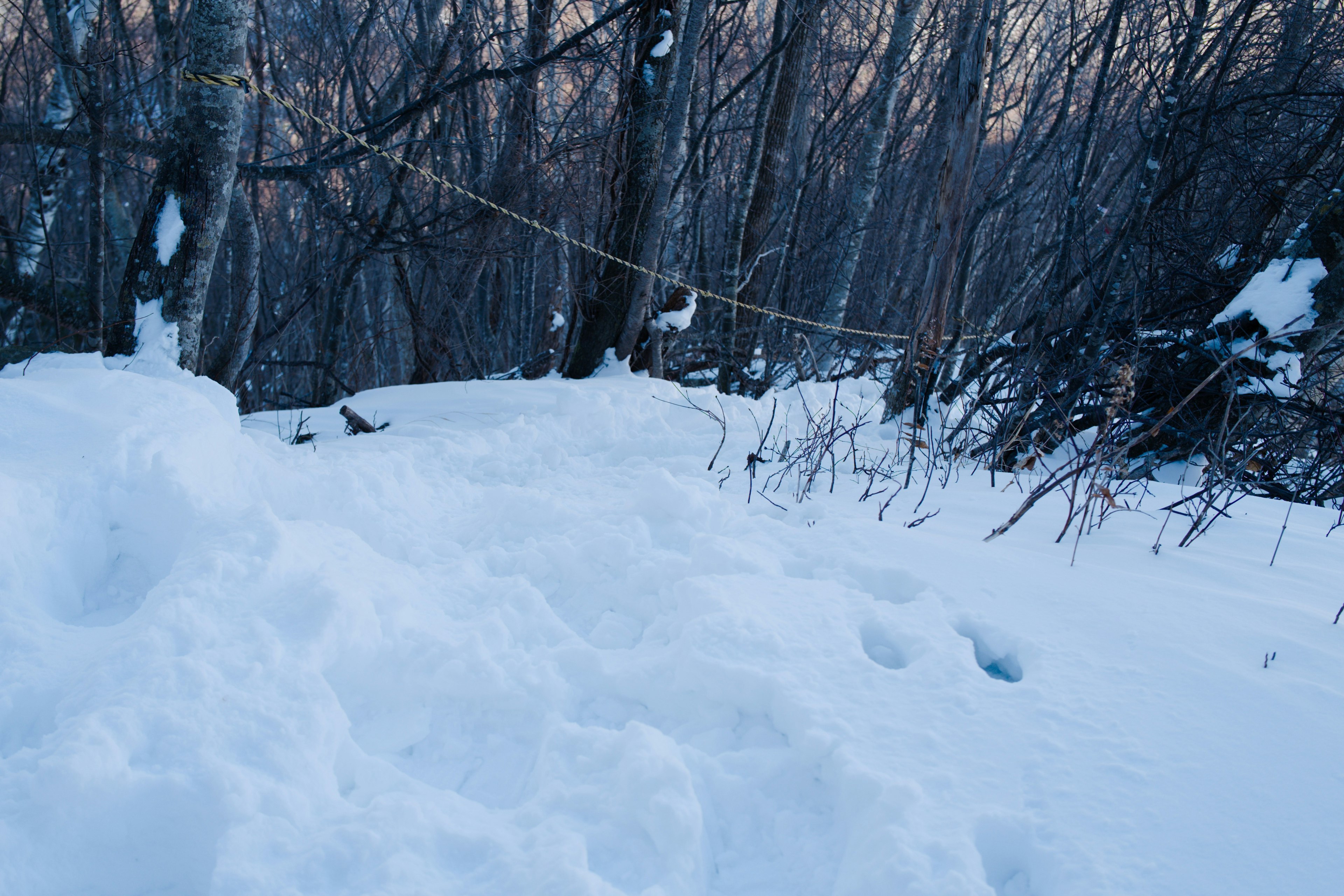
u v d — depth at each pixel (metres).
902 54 10.04
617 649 2.73
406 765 2.17
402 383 14.04
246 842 1.65
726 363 10.14
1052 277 7.94
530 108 9.15
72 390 3.29
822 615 2.60
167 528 2.87
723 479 4.48
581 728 2.14
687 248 14.21
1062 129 11.32
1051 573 2.93
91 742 1.74
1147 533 3.53
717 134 11.58
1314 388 5.80
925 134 15.31
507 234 9.52
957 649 2.38
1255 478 4.93
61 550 2.60
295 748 1.92
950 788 1.83
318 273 10.25
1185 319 6.90
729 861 1.84
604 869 1.73
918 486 4.55
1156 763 1.88
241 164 7.09
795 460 4.76
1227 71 6.81
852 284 14.08
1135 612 2.58
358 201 9.42
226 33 5.11
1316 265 5.78
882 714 2.10
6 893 1.56
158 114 11.46
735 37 10.98
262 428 6.21
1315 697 2.07
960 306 9.60
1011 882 1.71
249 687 2.04
